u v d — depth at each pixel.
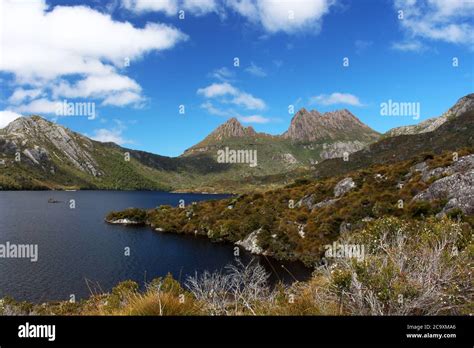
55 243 73.31
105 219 110.62
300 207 71.19
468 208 32.22
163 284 10.37
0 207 141.62
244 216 80.19
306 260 52.25
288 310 6.41
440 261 6.54
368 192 56.62
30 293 41.75
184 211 100.19
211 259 61.00
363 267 6.08
